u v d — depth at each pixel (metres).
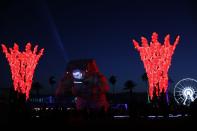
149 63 46.97
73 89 47.84
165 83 47.28
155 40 46.66
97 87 47.50
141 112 50.06
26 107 40.41
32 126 33.66
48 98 80.88
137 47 47.34
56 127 33.31
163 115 50.53
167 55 46.44
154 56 46.78
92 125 35.22
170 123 34.91
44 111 46.19
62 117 40.41
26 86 46.38
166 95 50.56
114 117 49.25
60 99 50.91
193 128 30.47
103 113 46.69
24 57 47.94
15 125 34.06
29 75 47.25
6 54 48.44
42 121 37.62
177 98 67.25
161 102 50.31
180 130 30.00
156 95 48.03
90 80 47.41
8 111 36.19
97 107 47.47
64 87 49.06
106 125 35.31
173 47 46.53
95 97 47.56
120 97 91.81
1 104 36.00
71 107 51.31
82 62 47.53
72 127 33.53
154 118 45.53
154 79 46.97
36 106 78.31
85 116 44.25
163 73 46.94
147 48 46.88
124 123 36.97
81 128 32.94
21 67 47.47
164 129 31.02
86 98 47.53
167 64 46.66
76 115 43.31
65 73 48.47
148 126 33.66
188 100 66.75
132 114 49.84
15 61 47.59
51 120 38.50
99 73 47.78
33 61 48.25
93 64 47.75
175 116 50.06
